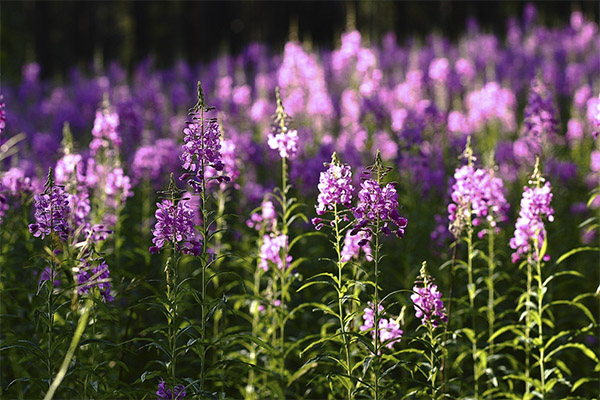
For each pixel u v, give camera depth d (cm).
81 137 2092
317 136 1694
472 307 829
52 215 674
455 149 1316
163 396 672
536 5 4491
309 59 1909
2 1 4494
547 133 1112
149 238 1179
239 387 829
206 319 672
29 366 825
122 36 4862
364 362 662
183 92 2328
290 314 788
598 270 1170
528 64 2719
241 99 1834
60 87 2767
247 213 1159
